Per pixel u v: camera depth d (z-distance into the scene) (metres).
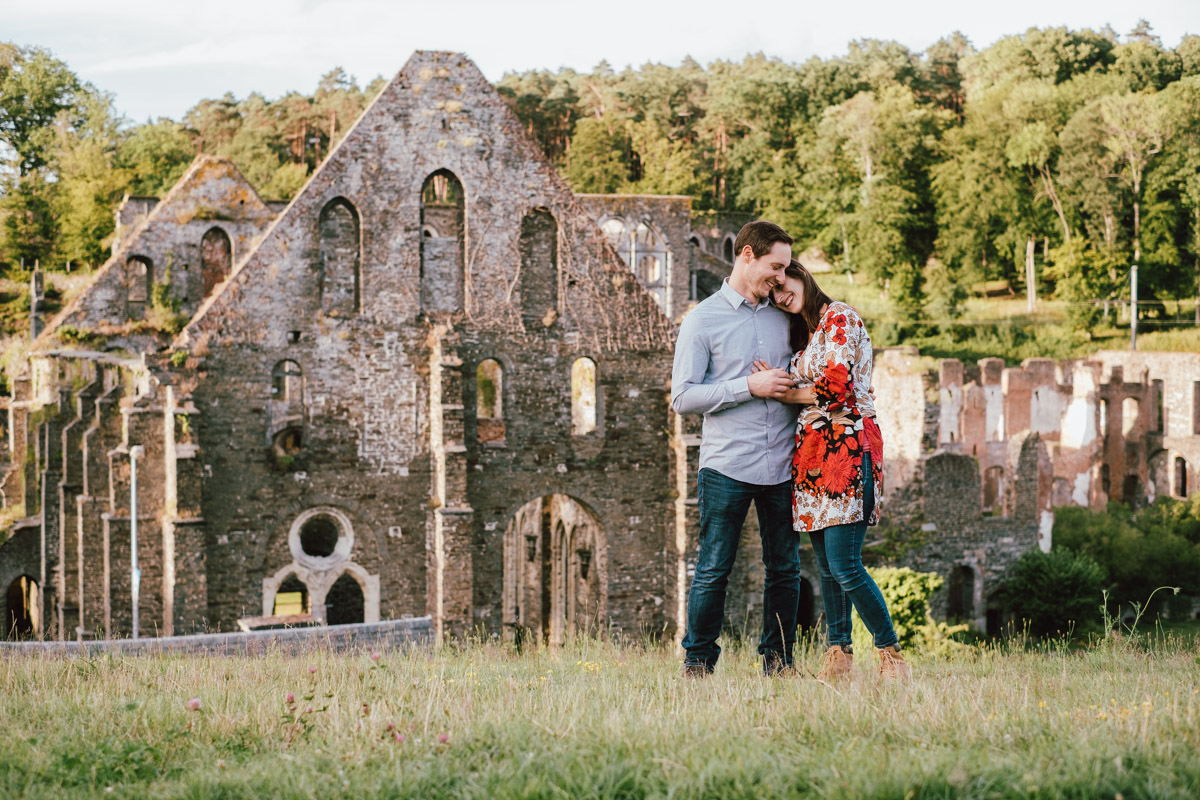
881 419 44.12
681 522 32.62
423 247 31.62
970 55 136.00
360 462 30.86
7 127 105.81
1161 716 7.11
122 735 7.97
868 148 109.44
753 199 116.94
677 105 130.12
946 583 43.03
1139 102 100.88
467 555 30.31
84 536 33.66
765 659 10.45
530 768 6.21
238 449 29.78
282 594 46.91
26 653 16.11
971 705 7.89
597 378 32.97
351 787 6.14
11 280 85.06
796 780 5.80
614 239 65.12
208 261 39.25
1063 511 53.72
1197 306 96.88
